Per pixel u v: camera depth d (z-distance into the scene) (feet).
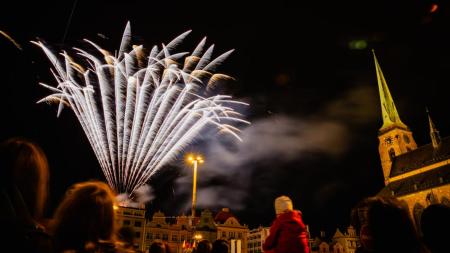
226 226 216.33
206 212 213.46
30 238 8.41
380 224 10.69
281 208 19.76
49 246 8.81
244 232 220.23
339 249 305.32
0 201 8.41
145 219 186.50
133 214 183.83
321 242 316.19
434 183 247.70
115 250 9.72
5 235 8.03
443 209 11.53
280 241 17.98
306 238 18.69
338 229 319.88
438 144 276.82
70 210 9.53
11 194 8.72
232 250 41.09
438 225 11.25
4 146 9.57
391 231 10.48
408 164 297.12
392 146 326.65
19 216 8.56
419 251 10.46
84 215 9.45
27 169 9.34
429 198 245.04
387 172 321.73
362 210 15.17
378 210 11.02
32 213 9.25
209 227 208.33
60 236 9.16
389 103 350.64
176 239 193.98
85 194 9.91
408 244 10.37
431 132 284.82
